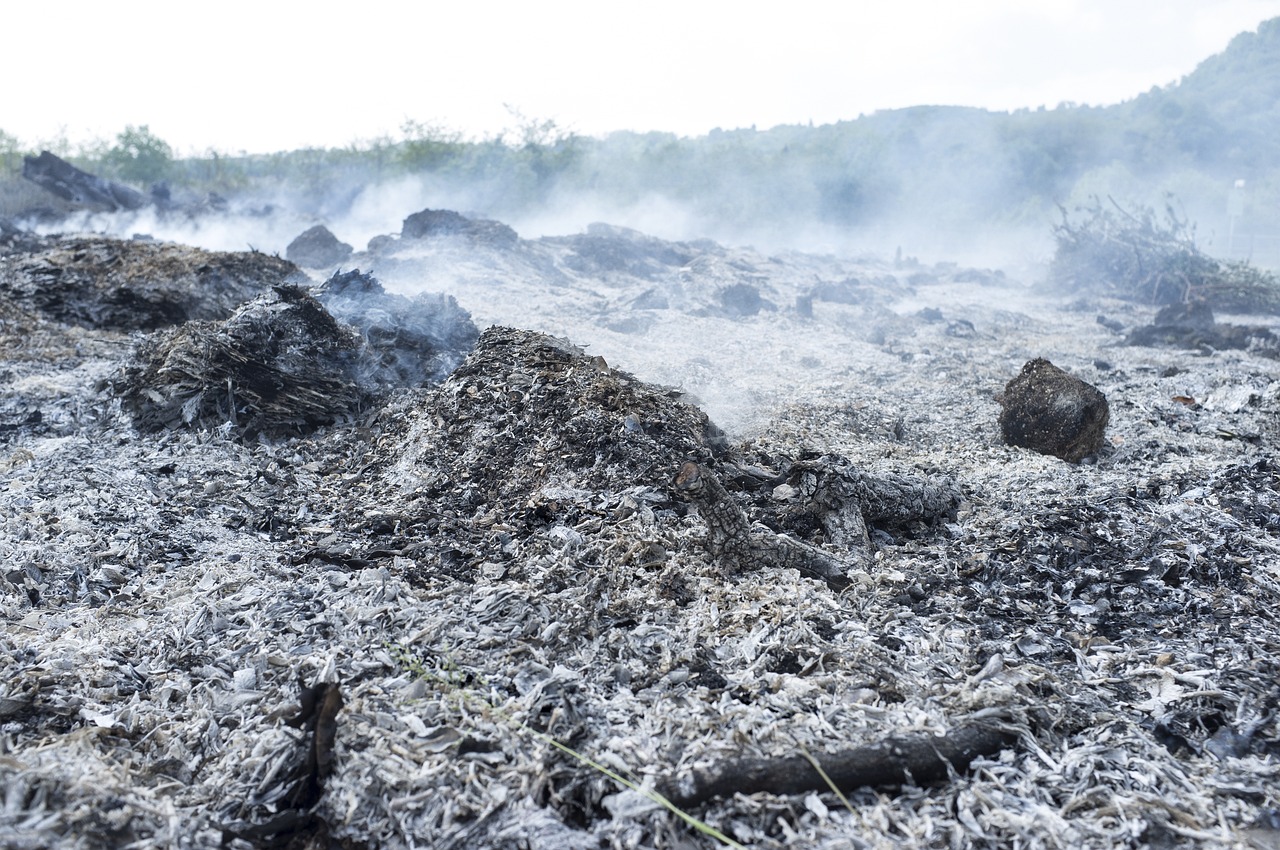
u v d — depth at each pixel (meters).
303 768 3.31
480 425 7.02
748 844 3.03
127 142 50.62
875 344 16.08
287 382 8.42
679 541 5.41
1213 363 14.50
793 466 5.95
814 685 3.92
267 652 4.21
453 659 4.13
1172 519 6.16
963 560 5.56
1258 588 5.18
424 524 5.96
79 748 3.39
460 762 3.34
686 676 4.00
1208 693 3.99
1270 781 3.43
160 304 13.57
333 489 6.80
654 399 6.94
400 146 56.00
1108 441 8.92
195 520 6.13
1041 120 99.94
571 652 4.23
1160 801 3.24
